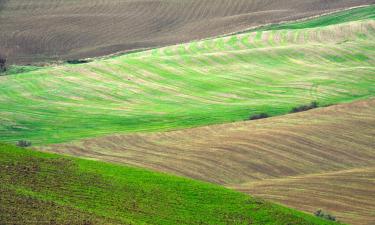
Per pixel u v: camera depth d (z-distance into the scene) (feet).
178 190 338.75
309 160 524.93
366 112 650.02
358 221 386.93
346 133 588.50
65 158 370.32
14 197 283.38
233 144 545.03
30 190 301.22
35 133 582.76
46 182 318.65
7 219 253.44
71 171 343.26
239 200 336.08
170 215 301.22
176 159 504.02
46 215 265.75
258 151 530.27
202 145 542.16
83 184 324.80
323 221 334.24
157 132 584.40
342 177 482.69
